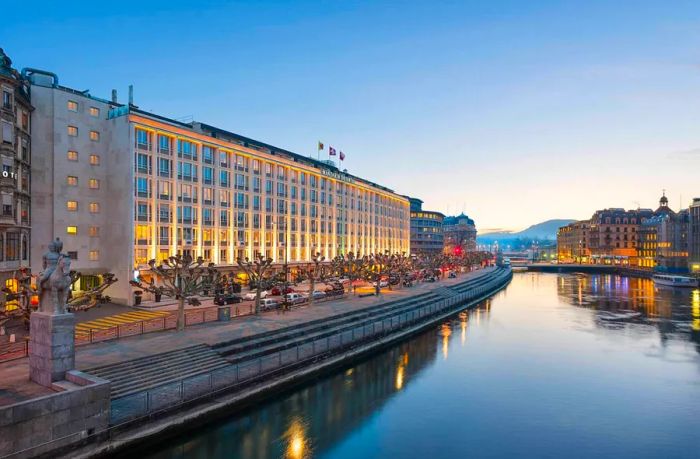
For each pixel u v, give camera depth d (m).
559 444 30.09
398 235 160.75
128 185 63.12
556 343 57.97
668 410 35.88
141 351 34.91
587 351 53.94
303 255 101.56
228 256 79.38
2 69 48.97
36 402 21.86
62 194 61.34
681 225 168.00
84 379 24.94
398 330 58.50
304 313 56.12
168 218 68.44
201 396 29.67
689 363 48.94
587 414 35.00
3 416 20.73
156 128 66.44
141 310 57.22
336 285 79.44
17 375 28.08
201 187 74.38
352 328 53.00
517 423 33.25
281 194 94.38
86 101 63.97
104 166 65.50
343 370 44.59
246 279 80.88
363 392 38.88
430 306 72.75
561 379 43.25
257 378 34.44
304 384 39.22
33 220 58.91
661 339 60.72
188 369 33.94
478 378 43.44
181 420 27.86
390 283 94.06
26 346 34.94
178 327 43.59
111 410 26.70
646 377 44.00
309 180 104.50
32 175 58.75
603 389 40.56
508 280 159.38
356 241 127.44
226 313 49.47
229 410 31.22
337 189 117.50
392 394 38.62
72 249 62.22
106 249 65.31
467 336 61.72
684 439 30.92
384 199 148.88
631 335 63.28
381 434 31.05
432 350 53.75
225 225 79.19
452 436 31.00
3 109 47.38
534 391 39.97
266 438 30.06
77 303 34.38
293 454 27.98
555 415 34.78
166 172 68.31
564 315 80.62
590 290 126.75
